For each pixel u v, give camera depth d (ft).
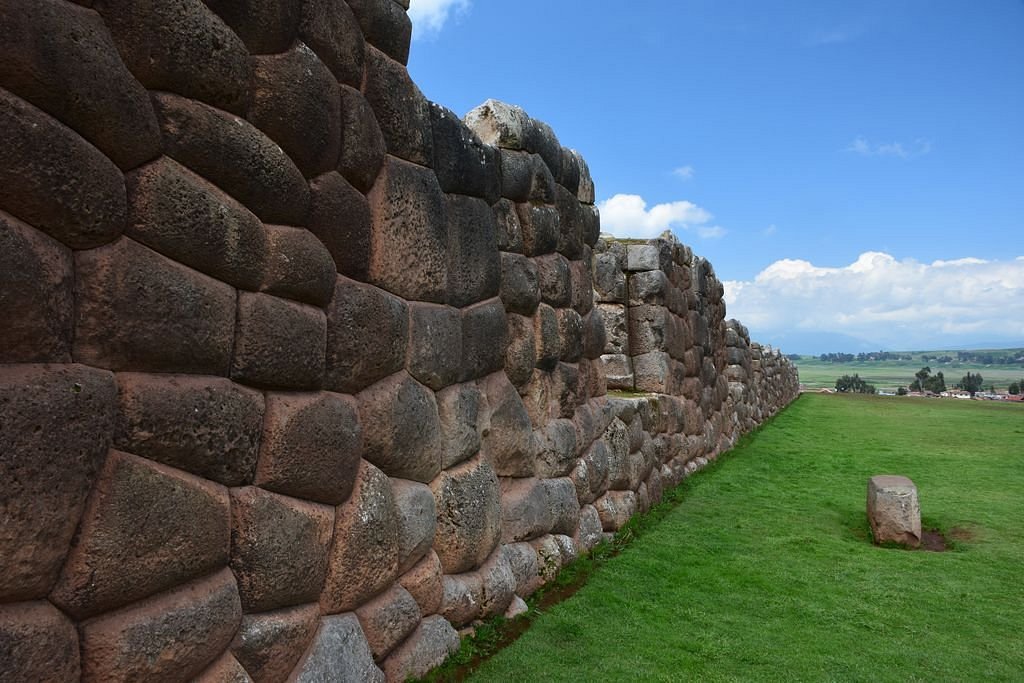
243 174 9.09
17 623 6.56
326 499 10.70
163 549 7.96
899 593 19.71
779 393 83.35
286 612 9.90
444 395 14.69
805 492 33.86
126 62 7.78
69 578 7.07
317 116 10.27
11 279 6.48
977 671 14.93
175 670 8.05
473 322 15.92
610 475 24.68
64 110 6.98
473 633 14.76
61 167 6.89
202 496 8.53
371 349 11.85
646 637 15.90
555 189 21.22
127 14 7.72
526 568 17.52
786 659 15.16
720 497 32.32
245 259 9.16
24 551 6.55
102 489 7.38
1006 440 52.11
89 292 7.37
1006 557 23.29
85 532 7.20
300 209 10.18
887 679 14.44
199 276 8.58
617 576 20.06
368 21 12.12
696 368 41.73
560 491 20.10
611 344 36.35
